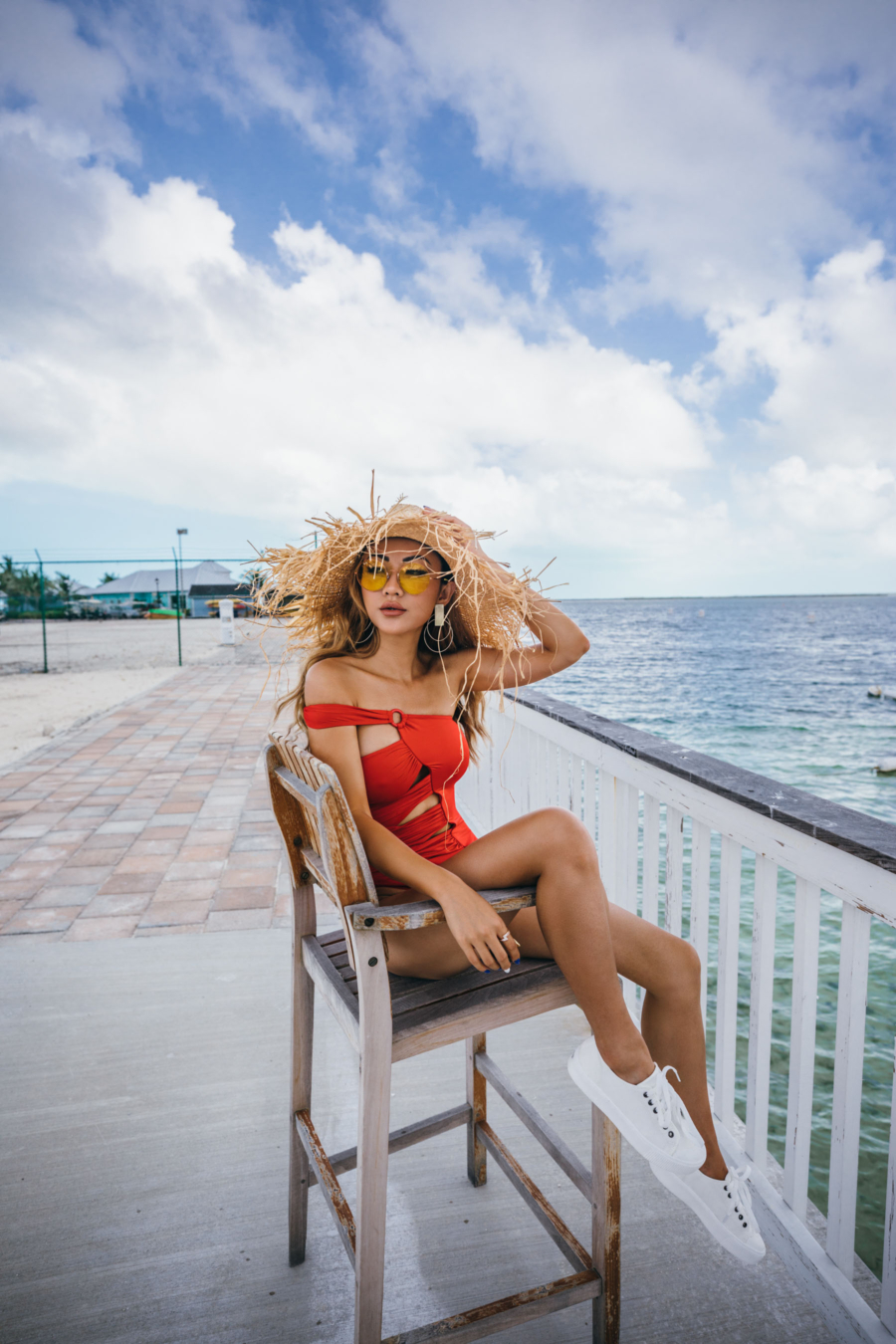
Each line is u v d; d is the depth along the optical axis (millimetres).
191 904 3484
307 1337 1314
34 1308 1377
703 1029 1252
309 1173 1443
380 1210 1033
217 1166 1768
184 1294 1410
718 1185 1186
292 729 1365
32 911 3398
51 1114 1953
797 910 1441
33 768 6574
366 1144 1019
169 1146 1834
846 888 1274
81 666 17047
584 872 1085
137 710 10109
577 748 2557
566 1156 1293
